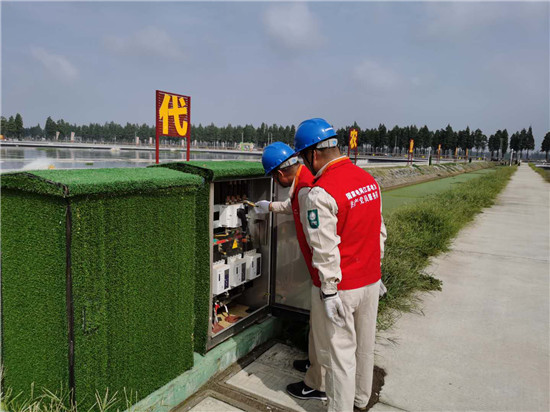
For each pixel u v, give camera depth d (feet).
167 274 7.69
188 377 8.29
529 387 8.98
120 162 102.63
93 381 6.55
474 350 10.65
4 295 6.70
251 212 11.11
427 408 8.20
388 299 13.23
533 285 16.15
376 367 9.71
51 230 6.01
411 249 19.29
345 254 7.04
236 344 9.67
